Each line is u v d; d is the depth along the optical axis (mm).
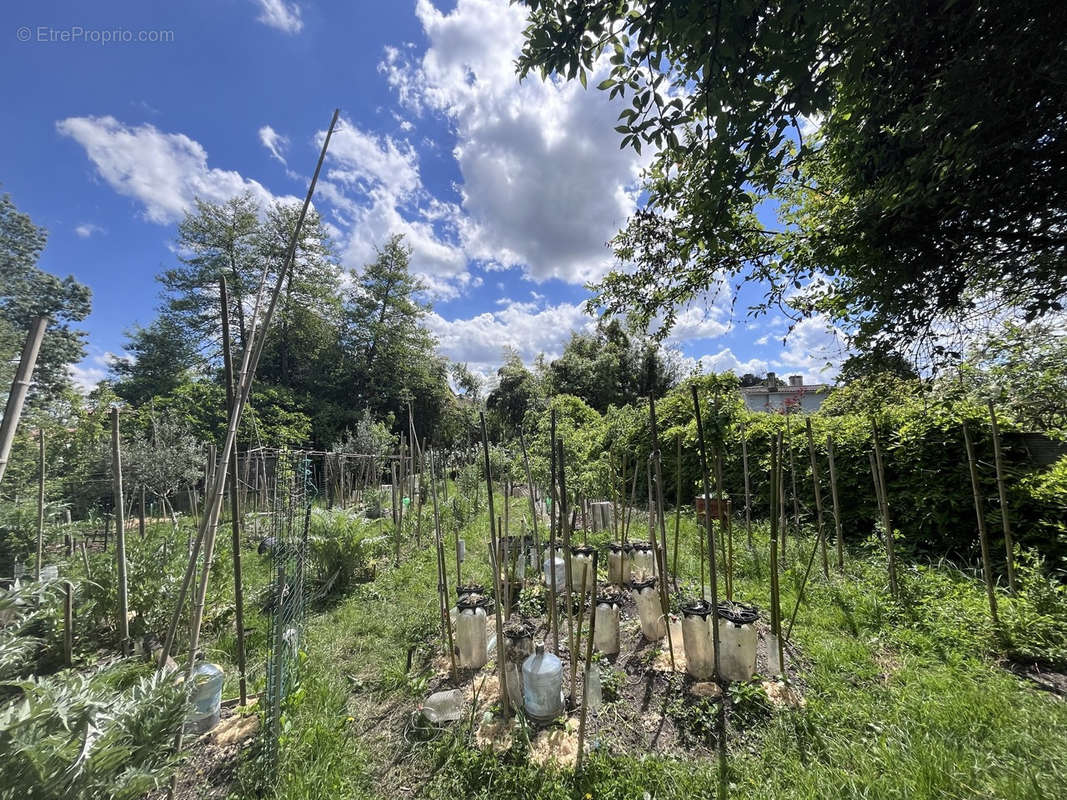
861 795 1869
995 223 2986
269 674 2525
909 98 2818
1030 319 3170
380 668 3287
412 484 8781
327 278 23656
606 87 2455
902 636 3166
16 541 5148
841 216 3938
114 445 3311
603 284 5875
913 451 4934
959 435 4594
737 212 4020
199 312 21031
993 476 4297
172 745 2029
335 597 4824
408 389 25062
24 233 18484
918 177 2902
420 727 2531
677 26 1982
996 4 2160
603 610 3188
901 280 3637
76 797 1495
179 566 4043
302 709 2723
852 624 3426
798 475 6453
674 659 3051
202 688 2564
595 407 21109
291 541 3652
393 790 2166
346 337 25094
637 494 9805
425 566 5754
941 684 2564
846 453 5828
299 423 19453
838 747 2180
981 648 2930
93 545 7520
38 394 12281
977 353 4418
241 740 2488
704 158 2605
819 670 2840
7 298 17641
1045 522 3830
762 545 5469
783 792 1950
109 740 1642
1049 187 2680
